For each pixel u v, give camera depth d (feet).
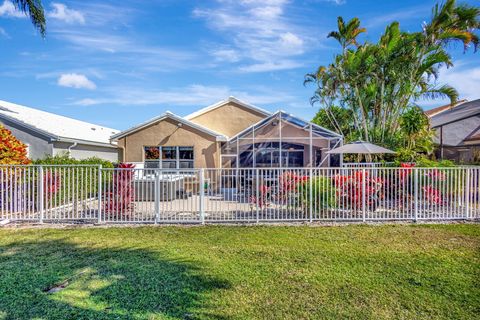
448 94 60.34
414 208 32.76
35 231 28.78
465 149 67.21
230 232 28.14
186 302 14.73
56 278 17.56
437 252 21.63
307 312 13.79
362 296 15.21
